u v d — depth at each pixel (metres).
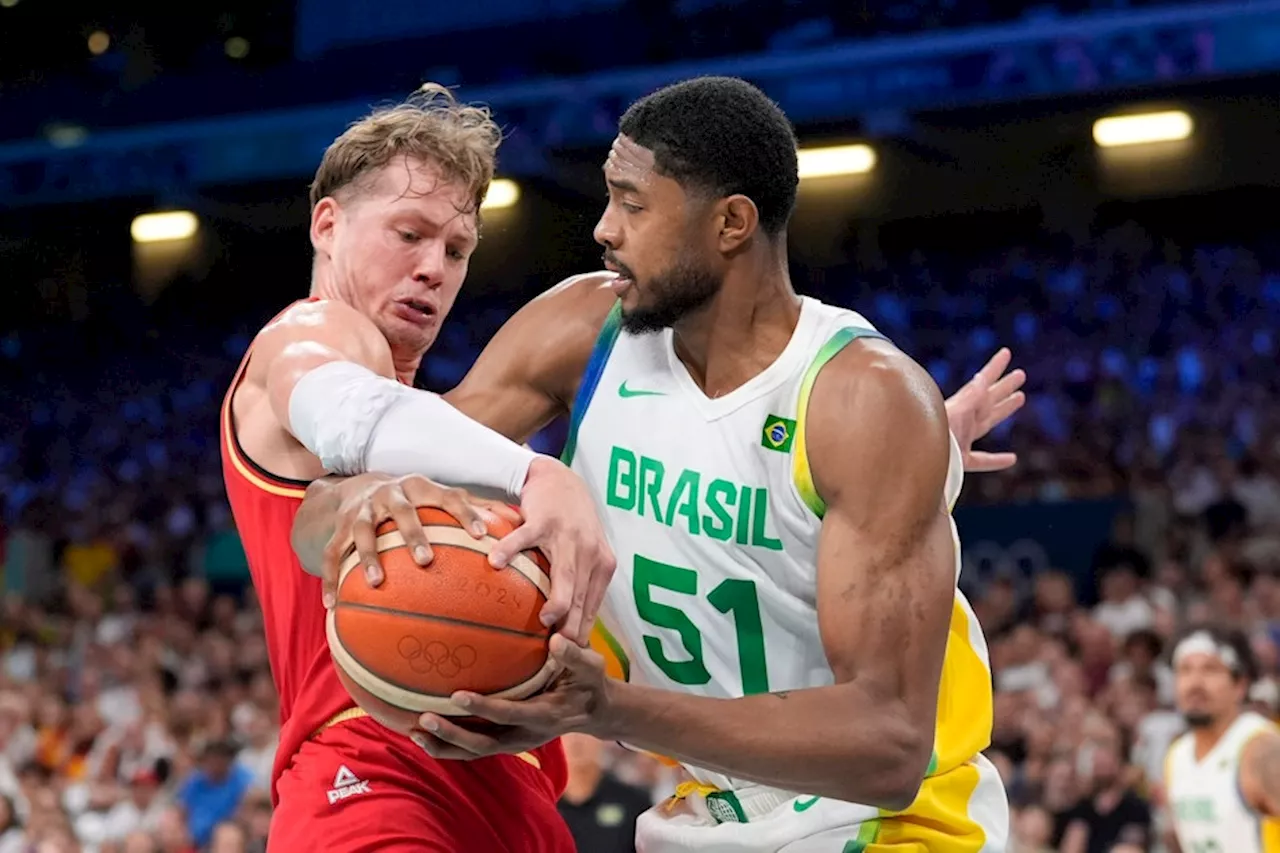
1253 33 12.54
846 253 18.77
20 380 21.23
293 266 21.16
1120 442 13.09
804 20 15.27
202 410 19.84
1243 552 9.86
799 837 2.65
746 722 2.12
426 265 2.71
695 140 2.44
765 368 2.54
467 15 16.78
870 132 14.72
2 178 17.42
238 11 19.67
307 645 2.56
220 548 13.90
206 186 18.02
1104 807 6.75
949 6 14.60
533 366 2.85
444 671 1.99
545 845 2.63
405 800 2.46
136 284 21.69
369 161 2.72
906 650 2.30
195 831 8.63
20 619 12.69
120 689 11.08
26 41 20.70
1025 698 7.85
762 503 2.52
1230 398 13.81
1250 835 5.36
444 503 2.06
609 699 2.02
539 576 2.04
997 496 12.05
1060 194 17.00
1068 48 13.21
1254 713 5.51
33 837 8.81
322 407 2.23
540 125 15.14
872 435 2.40
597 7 16.30
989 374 3.30
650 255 2.48
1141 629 8.01
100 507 17.20
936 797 2.69
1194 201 18.11
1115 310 16.30
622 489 2.64
